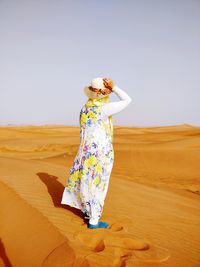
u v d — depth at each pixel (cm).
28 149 2858
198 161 1909
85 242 381
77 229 411
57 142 3681
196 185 1388
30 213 448
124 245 391
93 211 412
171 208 643
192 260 382
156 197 748
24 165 940
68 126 7694
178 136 4822
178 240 448
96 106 407
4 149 2845
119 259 346
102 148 407
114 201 615
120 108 401
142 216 539
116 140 3875
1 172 756
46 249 357
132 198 671
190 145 2439
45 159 1950
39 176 738
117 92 404
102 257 345
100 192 412
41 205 489
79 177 420
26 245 377
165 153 2072
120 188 770
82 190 413
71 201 434
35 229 406
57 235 380
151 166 1803
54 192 590
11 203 488
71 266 321
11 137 4666
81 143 418
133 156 2048
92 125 406
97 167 406
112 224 463
